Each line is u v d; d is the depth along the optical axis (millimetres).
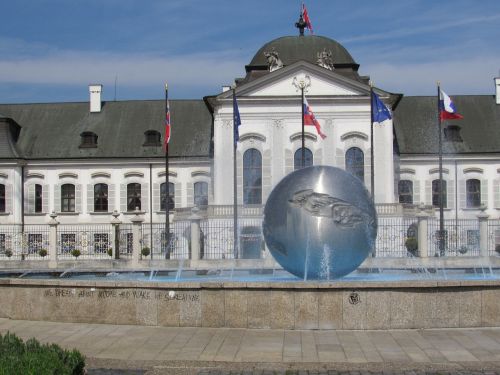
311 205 19859
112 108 65188
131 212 60406
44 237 59000
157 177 60625
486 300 17438
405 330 17141
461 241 42312
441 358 14180
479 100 64188
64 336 16828
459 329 17203
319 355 14594
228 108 55406
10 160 59781
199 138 62000
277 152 55125
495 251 41469
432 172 60094
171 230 51781
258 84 55156
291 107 55312
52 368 9344
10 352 10203
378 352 14820
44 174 60656
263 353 14820
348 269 20188
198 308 17875
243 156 55406
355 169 55219
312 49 58500
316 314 17312
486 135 61125
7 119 61125
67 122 64000
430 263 32781
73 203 60750
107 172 60719
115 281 18562
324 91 55281
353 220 19875
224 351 15039
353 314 17250
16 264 35719
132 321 18312
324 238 19703
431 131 61500
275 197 20516
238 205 51406
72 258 46000
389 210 50000
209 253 43688
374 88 54625
